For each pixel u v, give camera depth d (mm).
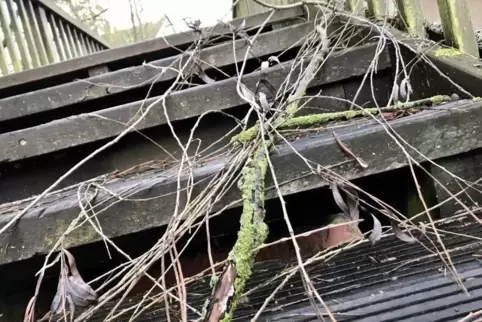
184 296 699
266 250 1251
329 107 1617
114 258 1160
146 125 1568
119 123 1562
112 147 1607
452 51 1411
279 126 1078
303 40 1825
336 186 853
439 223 1026
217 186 900
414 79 1503
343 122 1218
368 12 1894
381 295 823
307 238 1239
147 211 998
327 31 1851
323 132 1141
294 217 1256
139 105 1577
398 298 805
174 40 2234
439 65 1370
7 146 1567
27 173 1622
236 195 975
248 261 739
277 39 1910
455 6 1433
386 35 1533
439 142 1030
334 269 952
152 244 1104
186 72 1817
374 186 1158
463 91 1235
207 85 1579
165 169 1362
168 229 848
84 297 740
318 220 1250
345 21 1849
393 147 1019
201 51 1908
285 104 1184
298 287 917
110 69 2254
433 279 840
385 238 1054
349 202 850
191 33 2229
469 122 1029
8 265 1048
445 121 1029
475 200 1052
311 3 1798
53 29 3166
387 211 882
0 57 2592
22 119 1888
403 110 1191
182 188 988
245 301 888
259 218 802
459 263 872
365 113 1194
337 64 1587
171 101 1573
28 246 1001
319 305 830
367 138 1013
